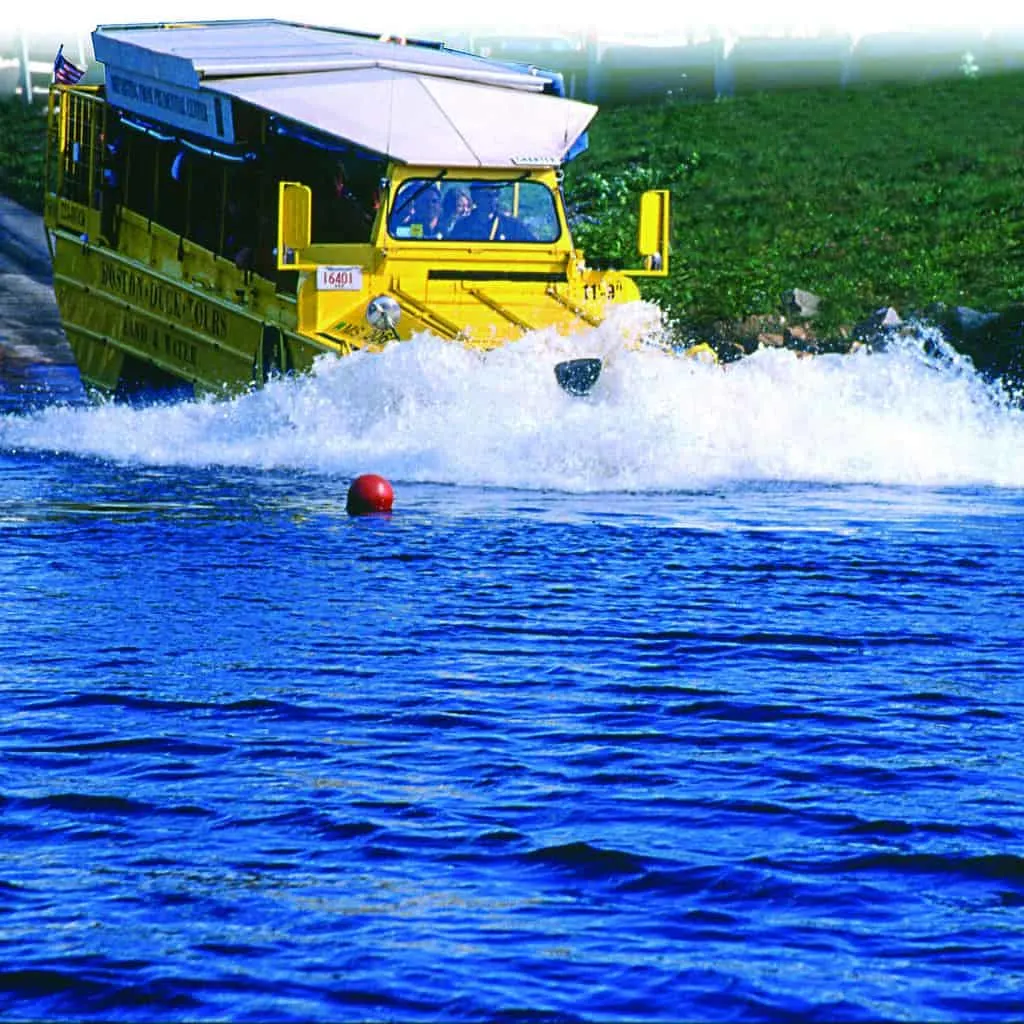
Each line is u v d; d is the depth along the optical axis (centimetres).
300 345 5734
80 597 3369
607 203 11988
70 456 5731
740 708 2575
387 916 1741
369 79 5953
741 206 11600
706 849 1939
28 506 4619
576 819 2039
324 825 2014
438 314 5684
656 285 10031
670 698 2631
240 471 5384
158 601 3344
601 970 1614
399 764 2264
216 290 6150
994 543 4153
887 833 1994
